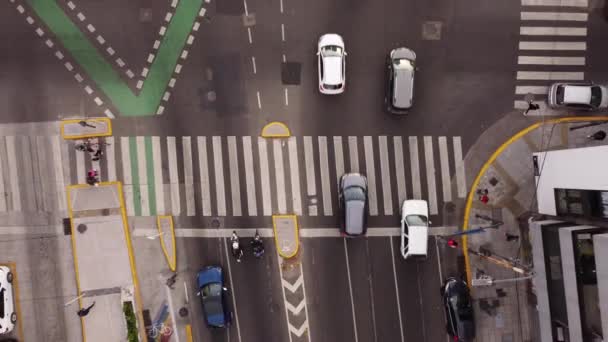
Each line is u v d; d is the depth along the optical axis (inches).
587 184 900.6
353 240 1104.2
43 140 1082.7
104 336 1091.3
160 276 1091.9
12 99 1083.9
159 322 1091.3
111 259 1091.9
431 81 1114.1
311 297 1099.9
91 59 1091.3
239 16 1099.3
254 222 1101.1
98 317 1090.7
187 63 1098.1
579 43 1118.4
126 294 1085.1
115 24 1092.5
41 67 1087.0
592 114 1114.7
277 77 1102.4
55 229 1087.0
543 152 1064.2
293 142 1103.0
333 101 1105.4
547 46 1116.5
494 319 1101.7
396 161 1109.7
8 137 1083.9
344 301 1100.5
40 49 1085.8
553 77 1114.7
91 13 1090.1
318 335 1099.9
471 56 1115.9
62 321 1087.6
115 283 1091.9
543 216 1075.9
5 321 1041.5
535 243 1016.9
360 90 1109.1
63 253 1089.4
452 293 1069.1
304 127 1104.8
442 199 1111.6
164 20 1095.6
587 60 1117.1
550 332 979.9
